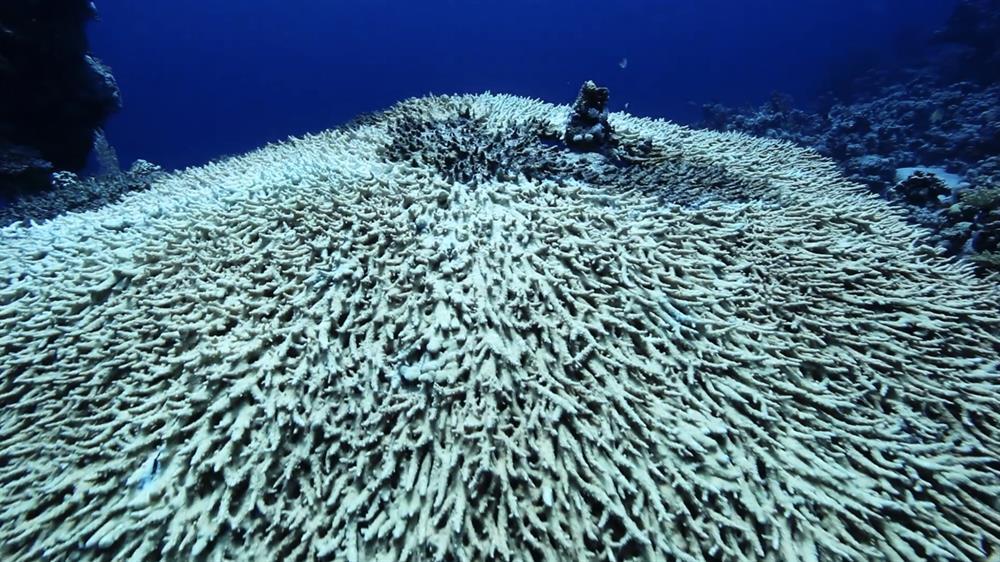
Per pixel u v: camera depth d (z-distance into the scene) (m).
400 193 3.97
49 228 4.41
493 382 2.68
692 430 2.57
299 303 3.10
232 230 3.71
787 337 3.13
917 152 13.86
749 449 2.58
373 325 3.03
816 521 2.38
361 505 2.45
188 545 2.36
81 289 3.34
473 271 3.25
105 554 2.38
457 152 4.63
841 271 3.65
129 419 2.68
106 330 3.11
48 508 2.53
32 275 3.57
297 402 2.70
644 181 4.59
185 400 2.71
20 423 2.81
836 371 2.96
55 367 2.99
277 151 6.00
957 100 16.67
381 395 2.74
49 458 2.68
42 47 9.27
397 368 2.80
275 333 2.93
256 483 2.47
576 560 2.27
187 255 3.51
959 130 14.22
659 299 3.12
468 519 2.36
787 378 2.95
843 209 4.45
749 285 3.37
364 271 3.31
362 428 2.65
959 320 3.50
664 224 3.76
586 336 2.88
